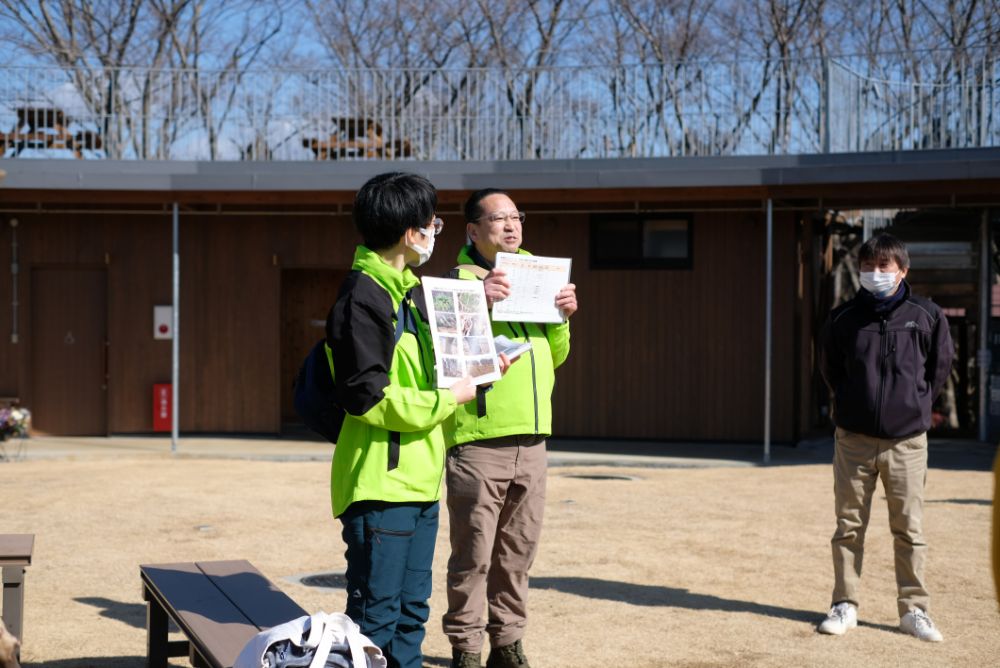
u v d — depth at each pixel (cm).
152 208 1441
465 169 1387
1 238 1442
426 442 337
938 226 1477
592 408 1412
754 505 887
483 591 421
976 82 1362
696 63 1462
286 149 1519
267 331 1461
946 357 511
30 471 1123
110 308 1453
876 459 512
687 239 1391
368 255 331
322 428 341
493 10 2473
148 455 1271
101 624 528
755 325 1370
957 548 703
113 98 1555
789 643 496
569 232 1415
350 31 2548
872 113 1392
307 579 620
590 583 611
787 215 1361
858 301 514
